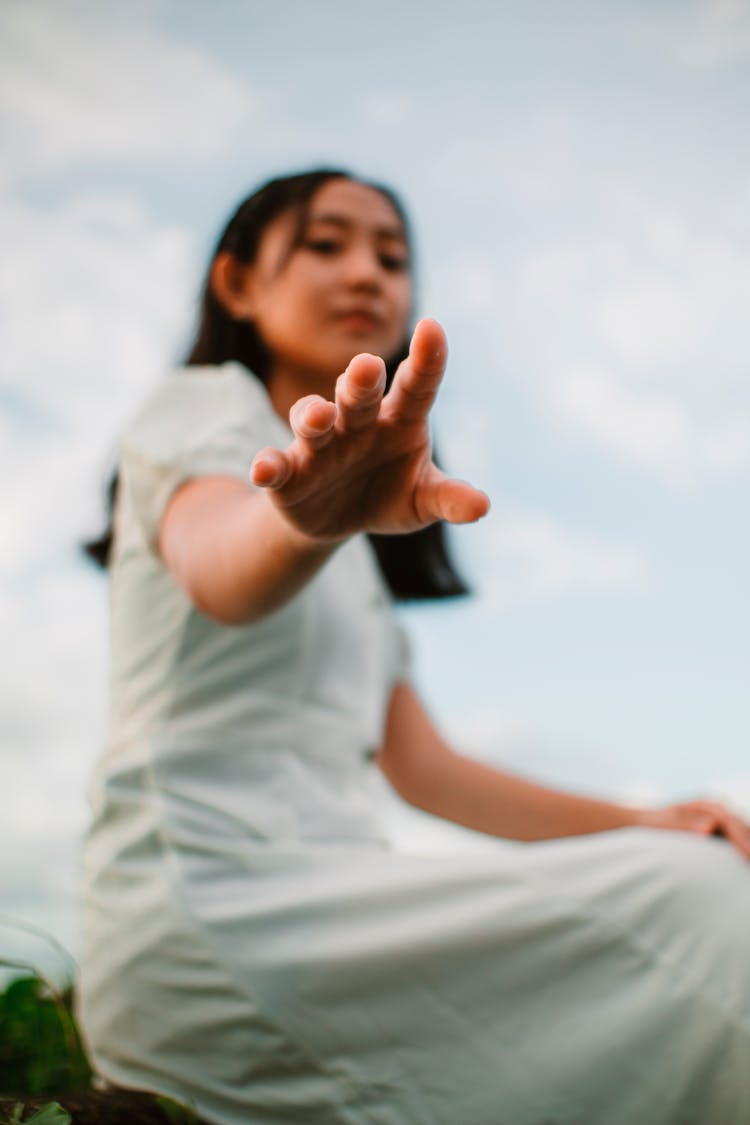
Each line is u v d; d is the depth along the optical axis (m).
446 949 1.07
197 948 1.14
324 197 1.62
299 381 1.67
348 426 0.83
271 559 0.97
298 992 1.11
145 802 1.25
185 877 1.19
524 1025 1.04
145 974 1.18
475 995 1.06
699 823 1.47
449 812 1.69
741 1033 0.96
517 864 1.09
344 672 1.42
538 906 1.06
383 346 1.64
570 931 1.04
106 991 1.22
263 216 1.65
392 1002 1.08
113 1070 1.21
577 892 1.05
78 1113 1.12
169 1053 1.16
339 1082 1.09
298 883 1.18
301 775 1.31
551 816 1.65
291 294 1.60
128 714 1.33
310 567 0.97
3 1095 1.19
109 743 1.36
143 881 1.21
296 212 1.61
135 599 1.36
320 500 0.89
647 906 1.03
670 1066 0.99
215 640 1.32
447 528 1.98
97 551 1.83
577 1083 1.01
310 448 0.83
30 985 1.73
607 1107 1.01
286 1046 1.10
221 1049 1.13
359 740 1.41
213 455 1.22
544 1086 1.02
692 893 1.02
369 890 1.13
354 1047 1.09
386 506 0.91
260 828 1.25
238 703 1.31
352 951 1.10
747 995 0.97
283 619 1.34
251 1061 1.12
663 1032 0.99
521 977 1.05
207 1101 1.14
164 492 1.20
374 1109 1.07
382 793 1.47
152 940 1.18
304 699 1.36
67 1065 1.63
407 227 1.71
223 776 1.28
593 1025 1.02
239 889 1.19
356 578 1.54
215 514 1.12
